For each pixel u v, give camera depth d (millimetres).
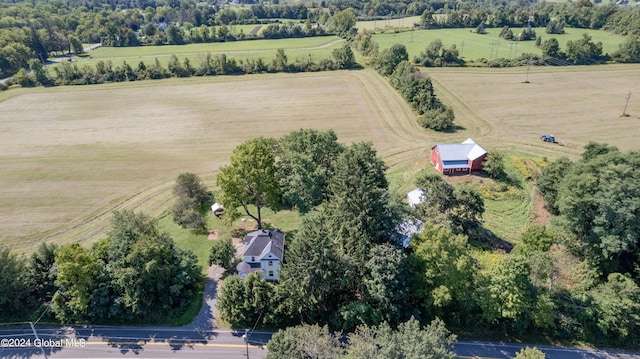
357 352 42344
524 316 55438
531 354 43125
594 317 56438
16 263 60219
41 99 160125
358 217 57656
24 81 175500
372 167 77000
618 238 61562
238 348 54969
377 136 121688
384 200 61000
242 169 69438
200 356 53938
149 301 58688
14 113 145500
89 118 140000
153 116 140750
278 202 81438
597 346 55688
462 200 72500
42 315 59625
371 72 183000
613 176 63438
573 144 113000
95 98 160500
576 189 65938
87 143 120250
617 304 55156
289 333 47500
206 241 76000
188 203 84562
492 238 74875
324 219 64625
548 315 55000
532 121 129750
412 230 65438
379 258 54188
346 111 141000
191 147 116938
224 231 79062
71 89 171625
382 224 59094
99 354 54469
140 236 60719
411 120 132250
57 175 101562
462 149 99125
